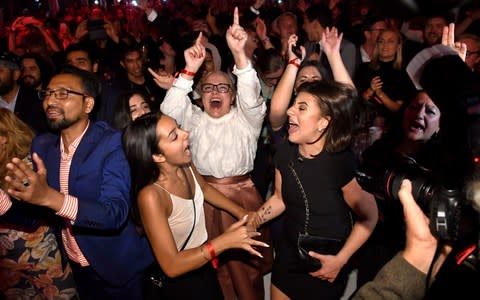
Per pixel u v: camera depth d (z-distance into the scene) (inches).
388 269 45.0
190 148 128.5
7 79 176.4
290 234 102.0
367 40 216.2
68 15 443.2
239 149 125.8
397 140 106.7
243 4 410.3
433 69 37.3
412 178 50.8
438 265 41.9
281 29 240.1
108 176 95.7
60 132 103.0
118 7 427.5
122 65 202.5
